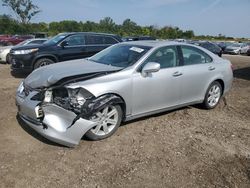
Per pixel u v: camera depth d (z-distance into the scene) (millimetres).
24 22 55188
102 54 6148
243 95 8516
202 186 3799
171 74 5699
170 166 4223
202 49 6621
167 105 5816
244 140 5250
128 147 4695
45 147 4539
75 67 5297
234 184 3885
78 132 4391
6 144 4586
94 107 4504
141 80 5199
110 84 4793
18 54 10078
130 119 5297
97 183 3729
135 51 5605
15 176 3777
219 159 4512
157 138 5090
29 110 4520
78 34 10945
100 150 4543
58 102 4410
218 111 6824
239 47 37094
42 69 5355
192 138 5184
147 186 3732
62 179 3770
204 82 6430
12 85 8852
